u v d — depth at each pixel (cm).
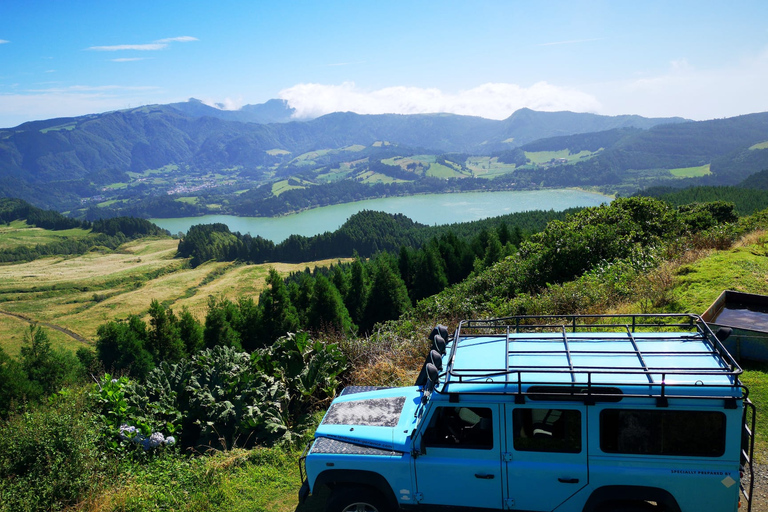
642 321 1055
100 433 815
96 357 3922
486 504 487
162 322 4103
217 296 17962
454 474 489
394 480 505
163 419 920
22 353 4628
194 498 684
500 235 6431
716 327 857
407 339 1241
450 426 492
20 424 778
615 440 451
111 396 904
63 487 689
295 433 827
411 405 575
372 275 5712
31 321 16375
